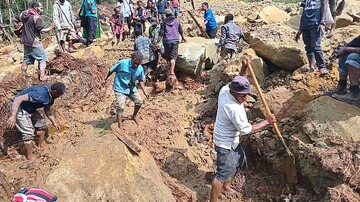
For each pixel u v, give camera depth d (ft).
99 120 22.90
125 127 22.20
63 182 17.47
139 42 27.84
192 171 20.52
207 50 28.55
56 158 19.58
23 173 19.08
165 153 21.21
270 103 20.79
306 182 17.61
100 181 17.34
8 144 20.92
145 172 18.03
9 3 66.90
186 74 28.17
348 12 29.30
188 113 24.29
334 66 21.48
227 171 17.25
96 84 26.23
